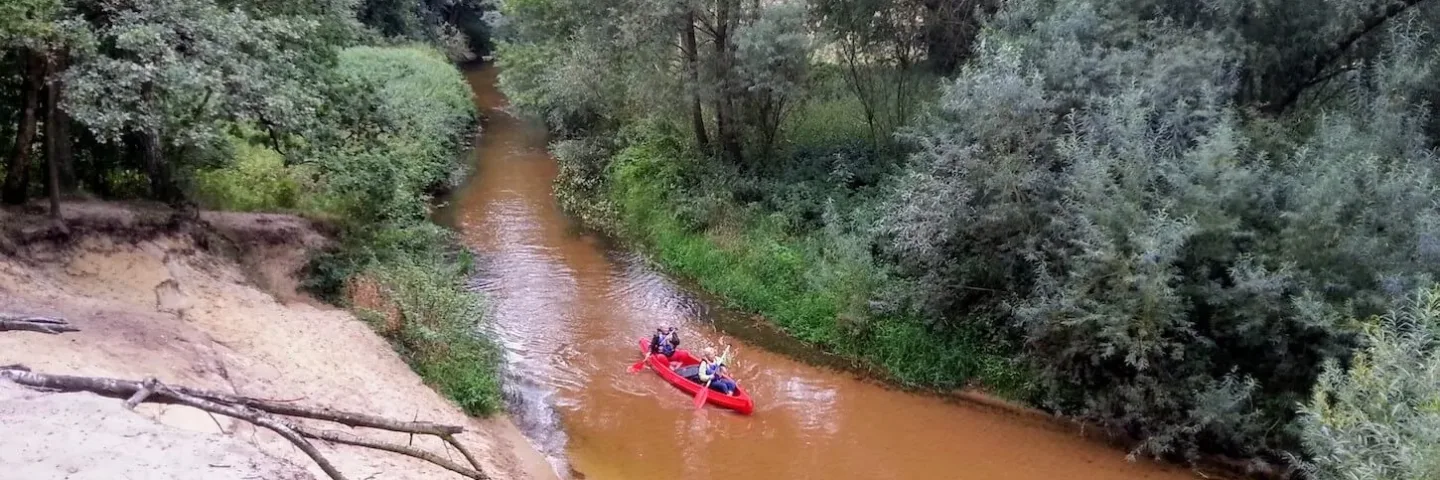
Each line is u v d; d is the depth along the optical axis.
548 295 17.94
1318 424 8.76
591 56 20.94
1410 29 13.72
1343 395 8.30
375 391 10.95
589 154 25.64
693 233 20.33
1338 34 13.99
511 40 34.16
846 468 12.27
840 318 15.86
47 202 11.90
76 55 9.80
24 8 9.09
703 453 12.47
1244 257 11.83
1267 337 11.87
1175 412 12.55
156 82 10.07
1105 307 12.12
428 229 16.39
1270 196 11.98
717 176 20.92
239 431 7.74
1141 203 12.26
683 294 18.38
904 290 15.46
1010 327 14.75
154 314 10.35
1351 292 11.22
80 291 10.28
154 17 10.34
